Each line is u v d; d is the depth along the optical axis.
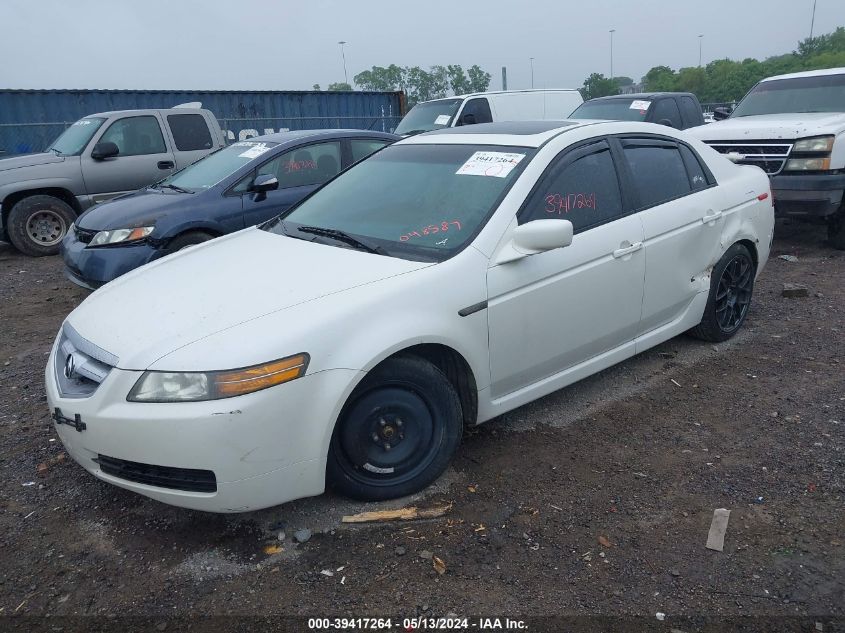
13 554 3.00
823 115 8.18
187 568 2.89
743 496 3.33
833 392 4.38
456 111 12.23
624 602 2.67
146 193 7.04
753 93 9.46
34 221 9.43
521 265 3.55
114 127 9.76
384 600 2.69
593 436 3.94
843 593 2.69
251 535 3.09
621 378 4.70
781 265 7.57
